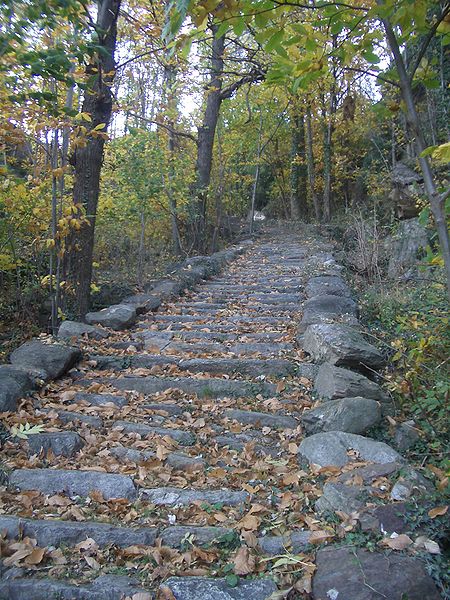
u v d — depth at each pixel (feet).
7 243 22.22
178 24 7.09
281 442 13.07
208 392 15.81
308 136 65.62
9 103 17.74
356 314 21.27
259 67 39.45
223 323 22.07
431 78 8.00
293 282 28.55
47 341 17.84
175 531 9.26
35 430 12.48
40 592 7.90
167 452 12.19
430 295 18.95
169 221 42.32
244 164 61.87
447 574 7.70
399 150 53.31
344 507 9.21
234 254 39.68
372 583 7.43
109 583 8.03
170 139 43.39
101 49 15.26
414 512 8.80
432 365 13.30
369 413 12.69
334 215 64.03
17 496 10.25
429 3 7.22
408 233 31.19
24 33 14.05
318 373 15.67
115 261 34.76
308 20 8.73
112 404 14.79
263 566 8.32
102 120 22.70
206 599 7.59
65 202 21.07
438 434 12.23
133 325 21.75
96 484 10.70
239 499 10.38
